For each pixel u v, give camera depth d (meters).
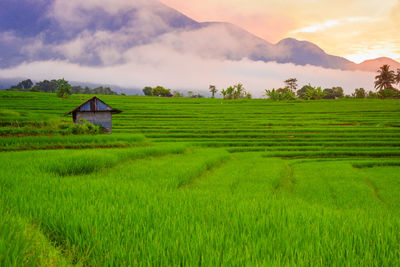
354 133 44.84
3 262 2.84
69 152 18.64
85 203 6.30
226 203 7.20
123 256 3.55
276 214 6.01
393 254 3.84
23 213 5.27
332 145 37.41
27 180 9.41
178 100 118.69
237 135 43.94
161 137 42.44
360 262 3.52
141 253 3.64
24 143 21.97
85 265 3.51
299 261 3.50
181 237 4.05
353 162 26.28
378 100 114.44
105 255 3.57
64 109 67.88
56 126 28.50
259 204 7.24
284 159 29.66
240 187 15.12
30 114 38.88
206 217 5.60
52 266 3.25
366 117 66.25
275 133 45.88
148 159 21.81
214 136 43.66
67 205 5.94
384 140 39.91
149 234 4.12
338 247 4.01
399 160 27.14
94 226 4.54
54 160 14.99
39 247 3.53
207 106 95.56
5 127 26.00
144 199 7.08
